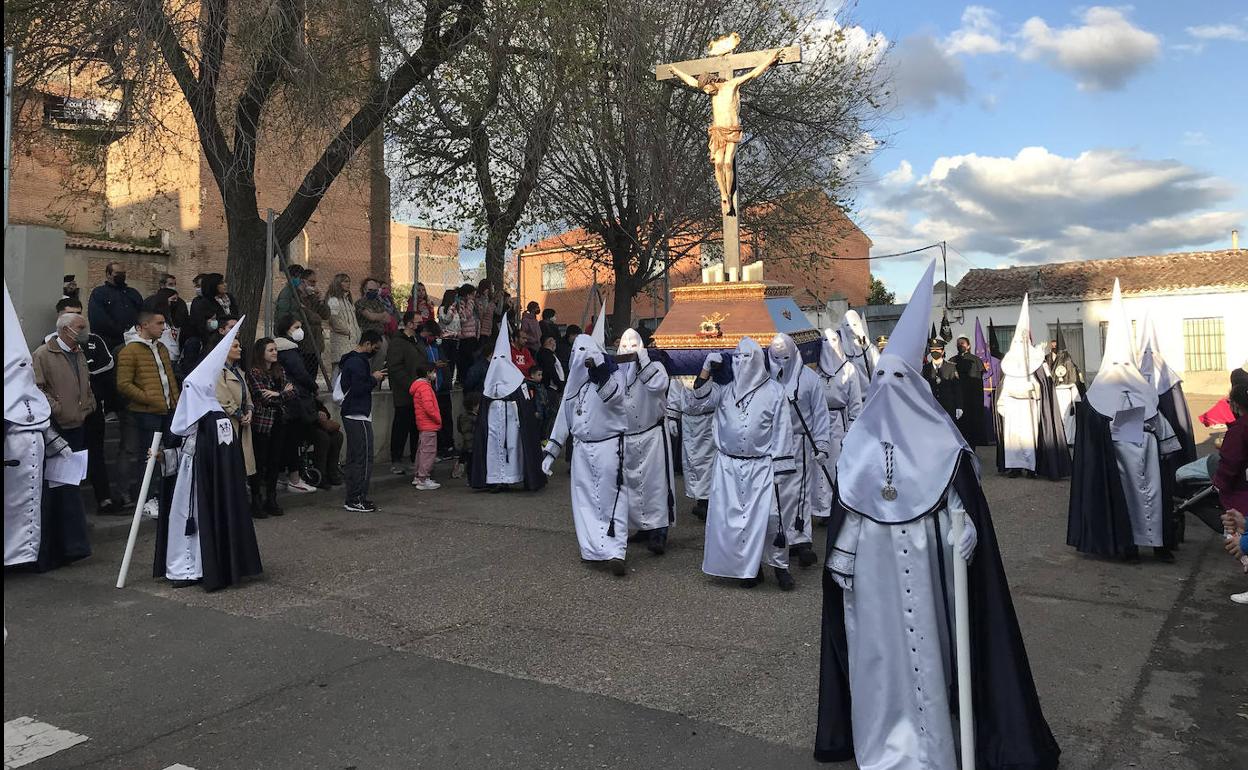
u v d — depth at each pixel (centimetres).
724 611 582
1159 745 384
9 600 614
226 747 391
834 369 912
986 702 343
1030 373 1169
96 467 843
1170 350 3058
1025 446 1167
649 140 1544
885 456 350
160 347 870
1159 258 3331
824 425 698
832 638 370
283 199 1927
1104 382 712
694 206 1688
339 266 2055
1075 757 373
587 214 1734
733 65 1126
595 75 1316
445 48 1162
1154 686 451
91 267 1803
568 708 429
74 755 384
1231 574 672
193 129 1305
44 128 1184
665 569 698
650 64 1495
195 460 636
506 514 934
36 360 734
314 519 898
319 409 1012
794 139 1727
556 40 1191
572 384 710
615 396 689
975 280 3616
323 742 395
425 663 491
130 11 909
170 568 641
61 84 1149
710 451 880
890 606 345
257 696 447
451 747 389
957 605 327
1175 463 830
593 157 1619
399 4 1055
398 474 1145
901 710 342
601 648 514
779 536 625
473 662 493
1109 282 3225
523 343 1214
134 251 1859
